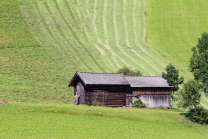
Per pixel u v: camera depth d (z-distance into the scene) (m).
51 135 172.62
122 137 177.00
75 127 186.50
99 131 183.38
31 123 187.25
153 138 179.12
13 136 168.12
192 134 193.25
